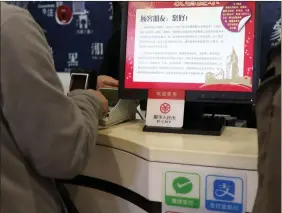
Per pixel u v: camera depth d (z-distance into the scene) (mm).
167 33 1243
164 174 996
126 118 1413
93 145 975
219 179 952
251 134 1181
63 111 869
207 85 1208
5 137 873
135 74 1271
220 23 1201
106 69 2160
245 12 1182
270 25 2125
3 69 833
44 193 942
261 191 747
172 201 997
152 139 1095
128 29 1274
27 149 874
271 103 768
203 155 958
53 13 2619
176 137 1127
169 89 1235
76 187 1224
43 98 840
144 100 1369
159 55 1251
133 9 1271
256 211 755
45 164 877
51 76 871
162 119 1225
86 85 1262
